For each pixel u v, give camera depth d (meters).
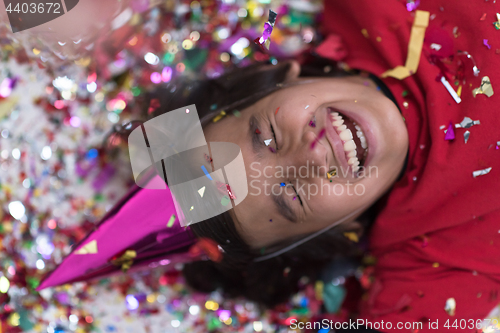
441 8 1.11
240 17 1.56
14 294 1.27
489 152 1.00
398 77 1.09
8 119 1.37
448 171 1.04
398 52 1.15
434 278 1.18
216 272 1.35
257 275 1.35
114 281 1.37
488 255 1.13
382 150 1.04
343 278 1.43
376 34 1.18
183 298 1.40
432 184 1.08
